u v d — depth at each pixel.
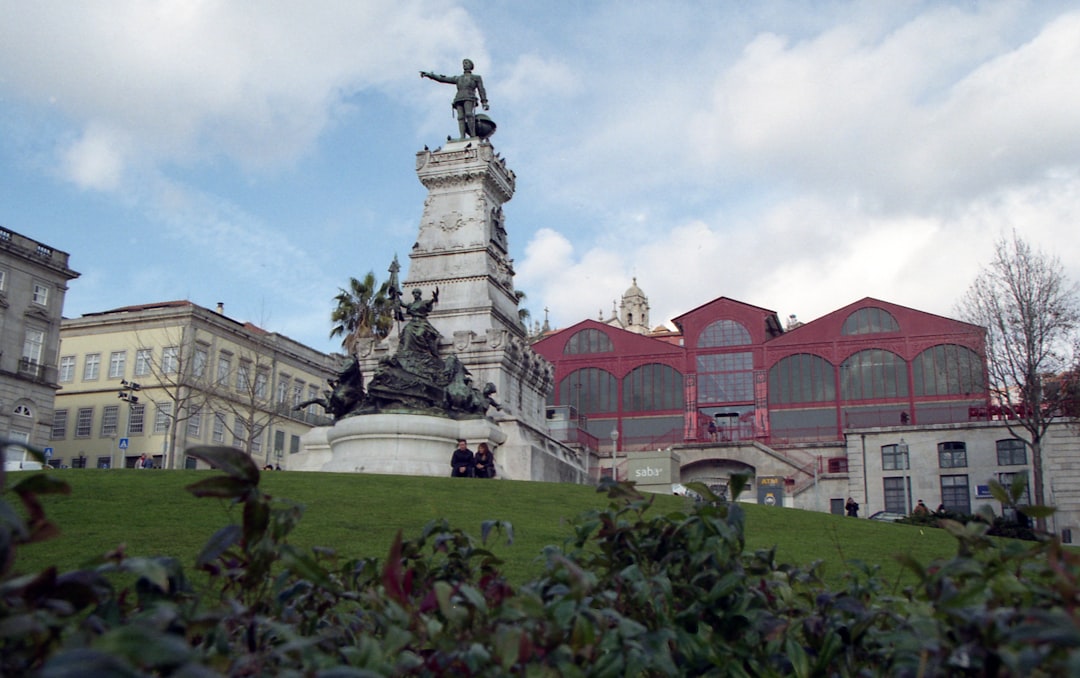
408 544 7.78
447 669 5.61
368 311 63.50
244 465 5.93
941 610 5.73
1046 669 4.70
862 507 58.16
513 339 41.66
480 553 7.70
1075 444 54.81
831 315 72.81
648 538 7.68
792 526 22.34
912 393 69.38
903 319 71.12
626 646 5.87
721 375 73.75
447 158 44.44
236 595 7.64
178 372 65.88
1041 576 6.26
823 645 6.46
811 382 71.69
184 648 3.66
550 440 41.41
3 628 4.05
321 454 37.69
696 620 6.72
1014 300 50.62
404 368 35.03
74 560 14.31
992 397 60.56
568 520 8.00
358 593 6.91
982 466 56.31
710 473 65.12
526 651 5.22
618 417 74.75
